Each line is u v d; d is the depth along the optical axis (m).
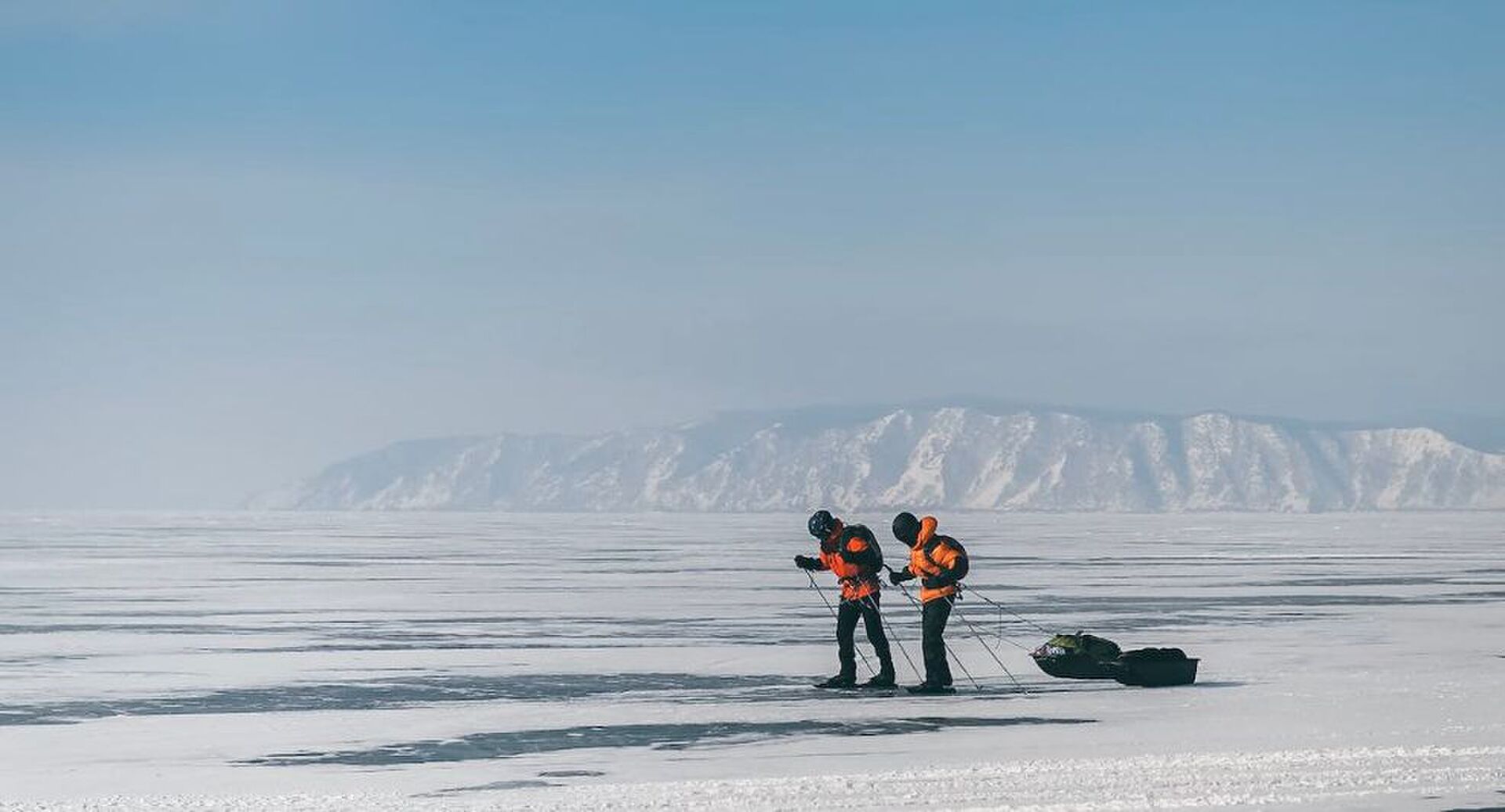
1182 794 12.18
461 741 15.55
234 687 20.66
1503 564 60.94
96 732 16.38
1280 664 22.31
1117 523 189.50
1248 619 31.50
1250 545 89.44
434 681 21.16
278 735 16.02
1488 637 26.97
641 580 49.16
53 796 12.63
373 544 94.88
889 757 14.16
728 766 13.80
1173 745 14.64
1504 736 15.09
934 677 19.30
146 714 17.89
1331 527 156.75
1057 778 12.87
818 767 13.65
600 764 14.00
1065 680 20.48
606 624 31.33
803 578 50.75
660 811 11.66
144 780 13.40
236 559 68.75
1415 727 15.70
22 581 48.78
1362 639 26.70
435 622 32.06
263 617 33.38
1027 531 134.38
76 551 80.00
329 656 24.84
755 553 75.88
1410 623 30.31
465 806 11.94
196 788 12.98
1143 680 19.45
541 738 15.70
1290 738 15.07
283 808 12.00
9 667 23.22
